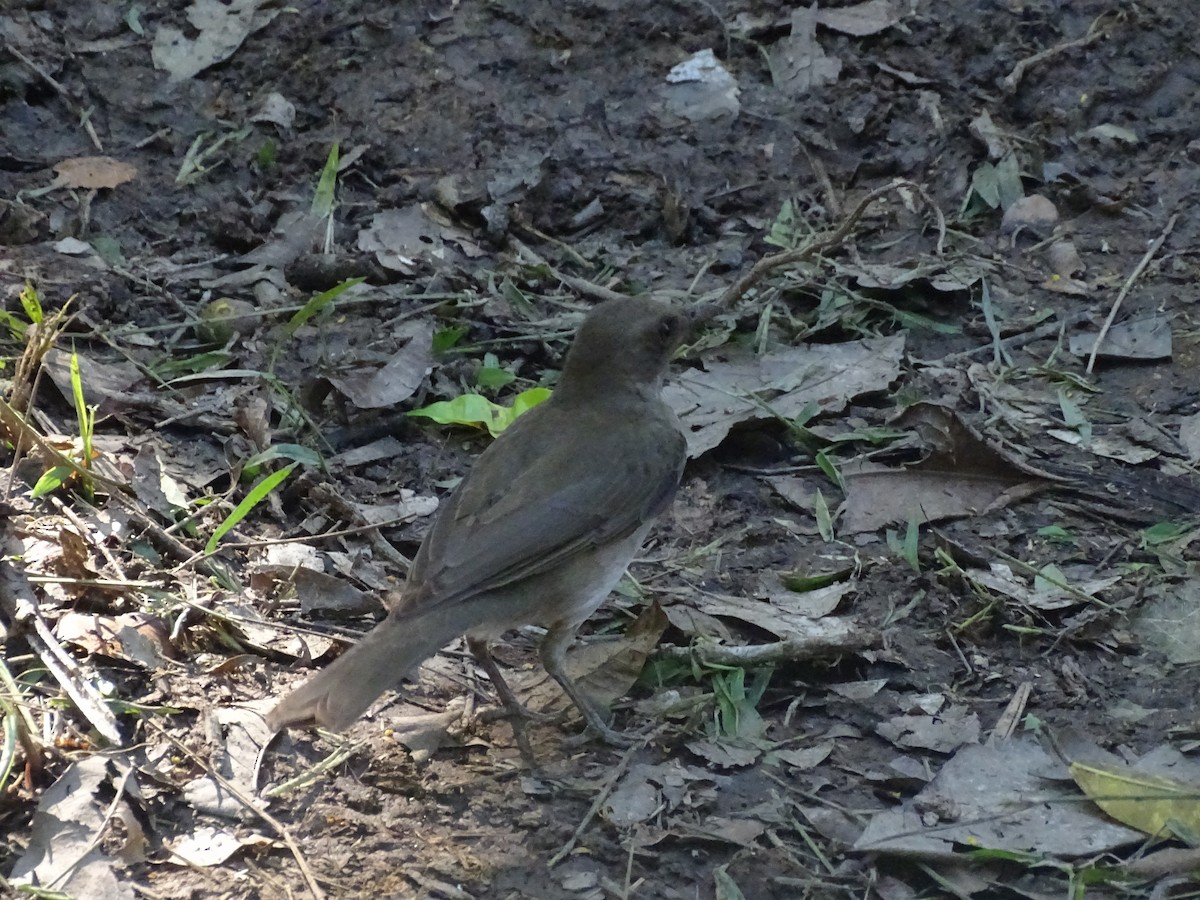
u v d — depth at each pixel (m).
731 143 14.70
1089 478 11.03
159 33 15.07
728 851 7.96
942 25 15.48
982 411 11.80
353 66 15.05
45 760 7.78
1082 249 13.75
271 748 8.23
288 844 7.63
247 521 10.20
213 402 11.34
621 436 9.14
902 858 7.91
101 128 14.28
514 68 15.16
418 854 7.74
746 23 15.60
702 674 9.22
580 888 7.61
